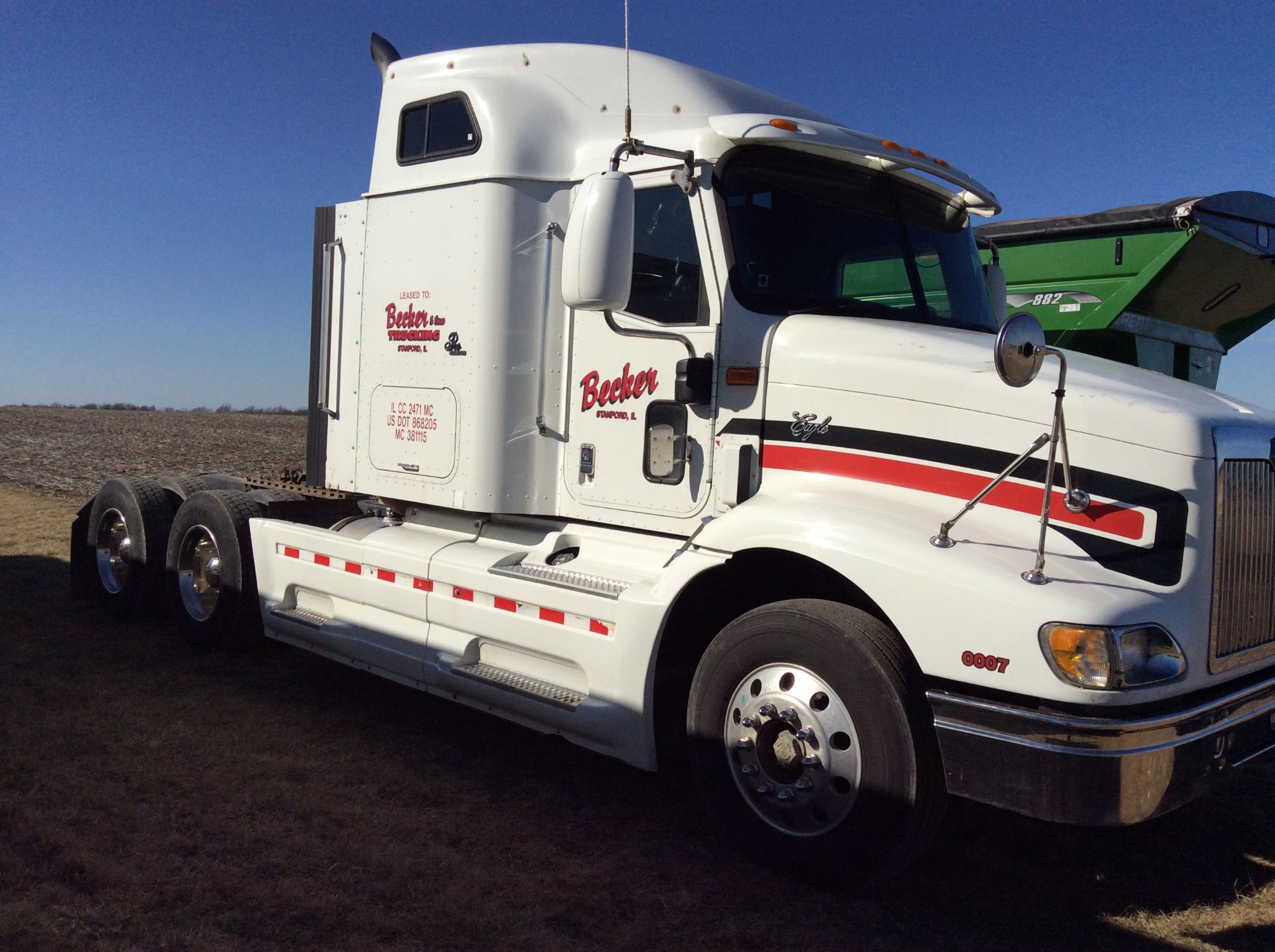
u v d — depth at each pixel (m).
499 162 4.61
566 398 4.60
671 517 4.17
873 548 3.29
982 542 3.25
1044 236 7.76
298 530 5.60
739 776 3.63
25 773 4.12
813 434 3.80
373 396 5.28
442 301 4.86
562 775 4.49
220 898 3.18
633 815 4.07
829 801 3.36
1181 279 7.35
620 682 3.91
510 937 3.06
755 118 4.07
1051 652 2.94
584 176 4.58
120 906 3.08
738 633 3.61
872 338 3.78
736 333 4.01
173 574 6.51
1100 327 7.52
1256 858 3.91
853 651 3.27
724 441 4.02
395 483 5.14
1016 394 3.40
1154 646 3.03
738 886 3.46
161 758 4.42
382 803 4.06
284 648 6.59
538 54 4.80
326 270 5.59
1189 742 3.06
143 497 6.98
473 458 4.66
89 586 7.59
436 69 5.01
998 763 3.03
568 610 4.11
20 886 3.17
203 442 35.31
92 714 4.99
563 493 4.61
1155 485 3.19
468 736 4.99
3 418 51.44
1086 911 3.41
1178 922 3.36
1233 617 3.34
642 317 4.30
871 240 4.47
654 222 4.30
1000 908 3.40
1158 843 4.02
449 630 4.71
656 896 3.37
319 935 3.00
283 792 4.12
